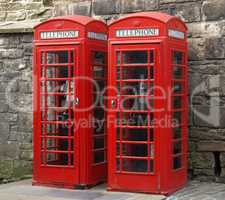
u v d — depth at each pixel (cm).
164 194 857
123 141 874
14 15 1164
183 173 926
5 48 1127
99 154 962
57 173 930
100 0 1065
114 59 877
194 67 985
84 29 903
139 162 876
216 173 972
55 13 1116
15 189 927
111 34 879
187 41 988
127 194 866
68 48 912
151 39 856
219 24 966
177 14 999
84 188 911
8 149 1130
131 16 866
